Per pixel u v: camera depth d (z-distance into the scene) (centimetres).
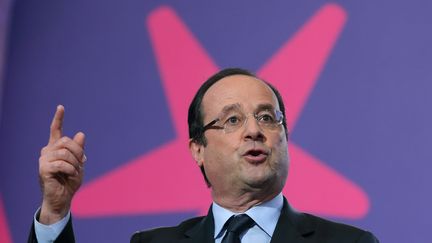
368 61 870
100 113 952
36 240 521
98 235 905
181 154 912
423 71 850
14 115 980
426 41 857
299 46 901
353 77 870
